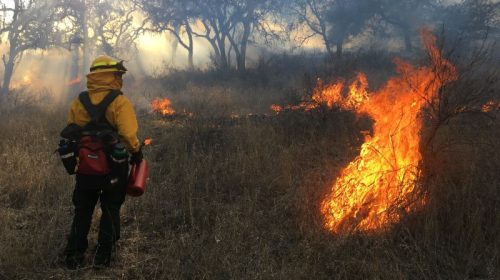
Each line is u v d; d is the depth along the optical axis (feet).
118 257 11.77
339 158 17.92
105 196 11.30
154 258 11.75
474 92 14.80
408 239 11.98
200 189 16.01
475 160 14.38
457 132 16.10
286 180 15.99
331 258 11.21
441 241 11.68
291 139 21.18
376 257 10.92
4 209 14.32
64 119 28.99
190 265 10.96
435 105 15.61
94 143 10.73
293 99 31.42
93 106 10.90
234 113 36.73
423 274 10.35
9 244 11.63
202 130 23.18
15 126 26.66
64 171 17.31
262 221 13.35
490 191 12.96
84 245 11.44
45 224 13.14
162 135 24.71
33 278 10.66
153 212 14.33
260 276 10.34
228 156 18.74
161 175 17.83
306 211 13.35
